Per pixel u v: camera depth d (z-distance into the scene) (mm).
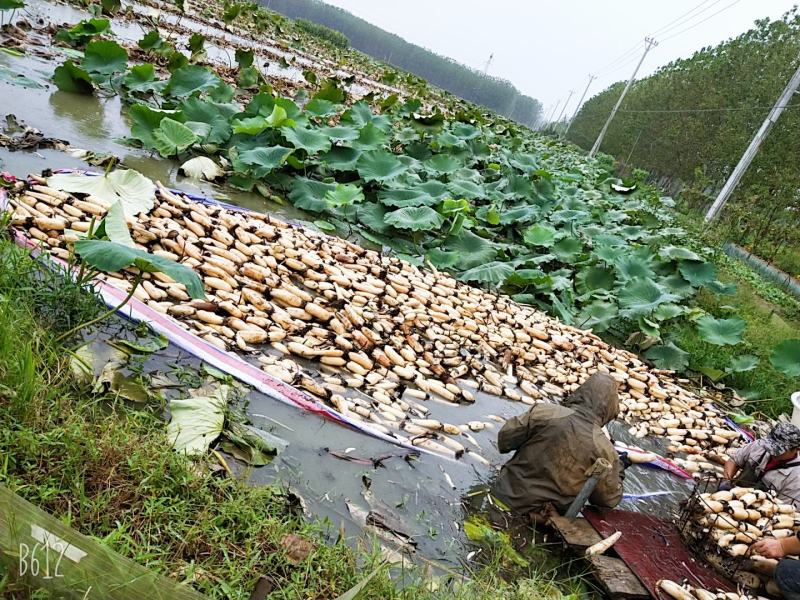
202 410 3836
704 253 17531
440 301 7277
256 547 3000
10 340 3297
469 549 4027
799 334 14391
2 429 2869
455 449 4984
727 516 4652
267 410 4410
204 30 23750
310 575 2994
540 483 4512
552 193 15016
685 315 10633
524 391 6516
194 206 6641
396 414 5070
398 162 10086
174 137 8305
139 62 13477
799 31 35438
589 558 4137
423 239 9664
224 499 3219
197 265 5664
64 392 3451
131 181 6129
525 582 3787
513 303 8516
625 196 23641
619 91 74062
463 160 15273
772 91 33312
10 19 11789
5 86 8797
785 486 5414
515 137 26375
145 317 4684
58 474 2863
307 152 9477
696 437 7031
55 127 8141
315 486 3902
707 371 9273
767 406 9031
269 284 5934
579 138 90188
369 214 9367
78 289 4199
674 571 4277
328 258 7008
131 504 2906
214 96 10836
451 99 49156
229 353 4734
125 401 3785
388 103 18562
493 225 11875
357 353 5531
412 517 4082
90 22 12195
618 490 4684
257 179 9125
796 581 4141
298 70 23594
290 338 5430
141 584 2115
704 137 39688
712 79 41344
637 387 7625
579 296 10211
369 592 3047
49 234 5199
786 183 27016
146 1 24047
